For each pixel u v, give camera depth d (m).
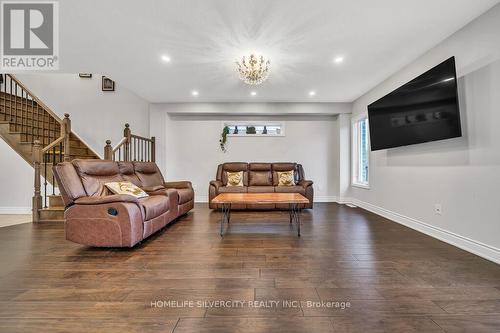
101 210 2.46
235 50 2.91
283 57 3.09
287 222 3.70
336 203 5.47
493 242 2.14
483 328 1.29
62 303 1.52
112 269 2.03
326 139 5.71
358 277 1.87
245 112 5.36
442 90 2.51
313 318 1.38
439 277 1.86
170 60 3.19
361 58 3.13
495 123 2.12
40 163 3.71
